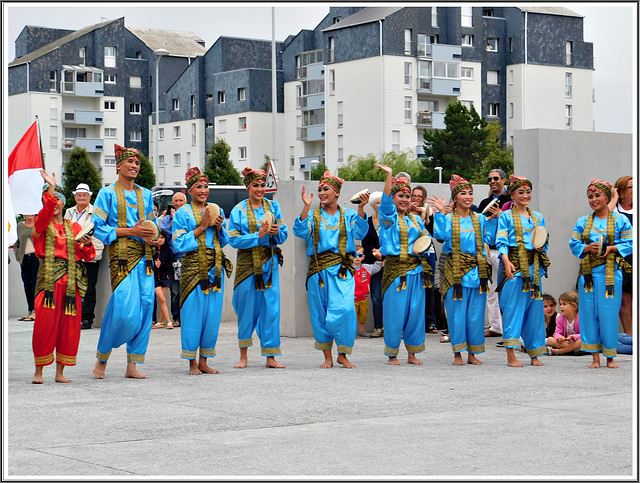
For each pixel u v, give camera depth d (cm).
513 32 7562
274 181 1527
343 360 1148
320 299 1139
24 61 8494
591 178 1571
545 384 1000
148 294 1056
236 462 650
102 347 1050
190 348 1081
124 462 651
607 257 1130
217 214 1080
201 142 8544
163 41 9238
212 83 8494
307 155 7925
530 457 664
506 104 7625
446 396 921
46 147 8462
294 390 961
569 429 757
